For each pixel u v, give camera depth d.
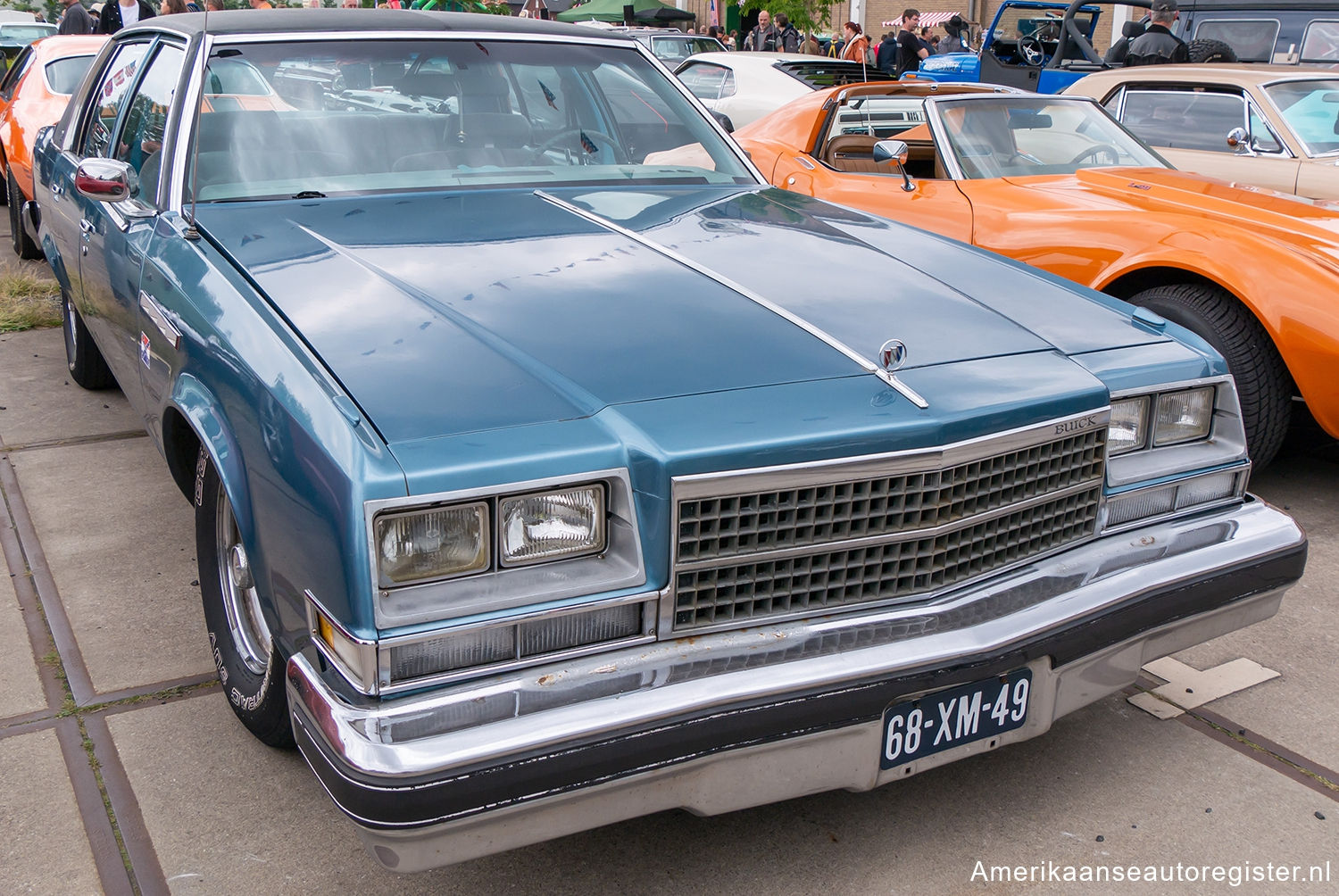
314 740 1.66
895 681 1.88
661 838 2.24
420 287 2.21
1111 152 5.37
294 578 1.81
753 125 6.22
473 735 1.62
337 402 1.77
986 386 2.07
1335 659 3.04
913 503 1.96
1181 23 8.93
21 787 2.32
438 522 1.65
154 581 3.25
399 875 2.11
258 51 3.01
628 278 2.32
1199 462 2.41
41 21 18.39
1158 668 2.99
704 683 1.76
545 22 3.52
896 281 2.49
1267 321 3.85
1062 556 2.23
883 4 24.92
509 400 1.82
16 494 3.85
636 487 1.76
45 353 5.63
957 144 5.13
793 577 1.90
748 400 1.90
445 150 3.05
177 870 2.10
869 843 2.24
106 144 3.68
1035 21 10.98
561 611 1.72
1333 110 6.18
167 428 2.63
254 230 2.54
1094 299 2.64
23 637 2.94
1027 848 2.24
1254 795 2.43
